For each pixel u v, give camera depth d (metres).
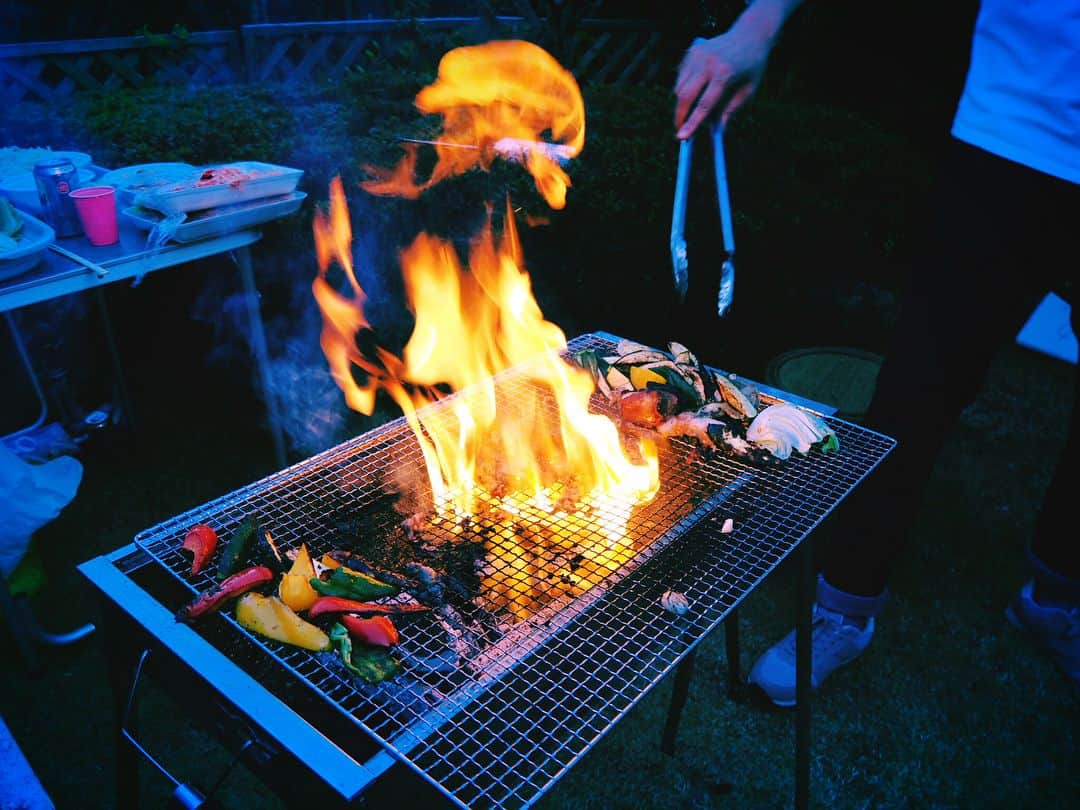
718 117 1.50
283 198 2.49
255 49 5.34
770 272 4.12
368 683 1.03
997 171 1.68
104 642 1.24
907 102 5.78
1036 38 1.59
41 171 2.21
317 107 3.70
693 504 1.43
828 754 2.17
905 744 2.21
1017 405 3.90
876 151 4.44
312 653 1.08
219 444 3.31
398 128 3.48
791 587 2.77
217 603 1.12
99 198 2.18
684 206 1.51
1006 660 2.50
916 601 2.71
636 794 2.04
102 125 3.26
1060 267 1.73
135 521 2.88
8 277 1.97
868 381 2.98
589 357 1.79
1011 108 1.65
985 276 1.74
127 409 3.21
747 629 2.57
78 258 2.12
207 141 3.21
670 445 1.61
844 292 4.35
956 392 1.87
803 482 1.49
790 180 4.02
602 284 3.75
